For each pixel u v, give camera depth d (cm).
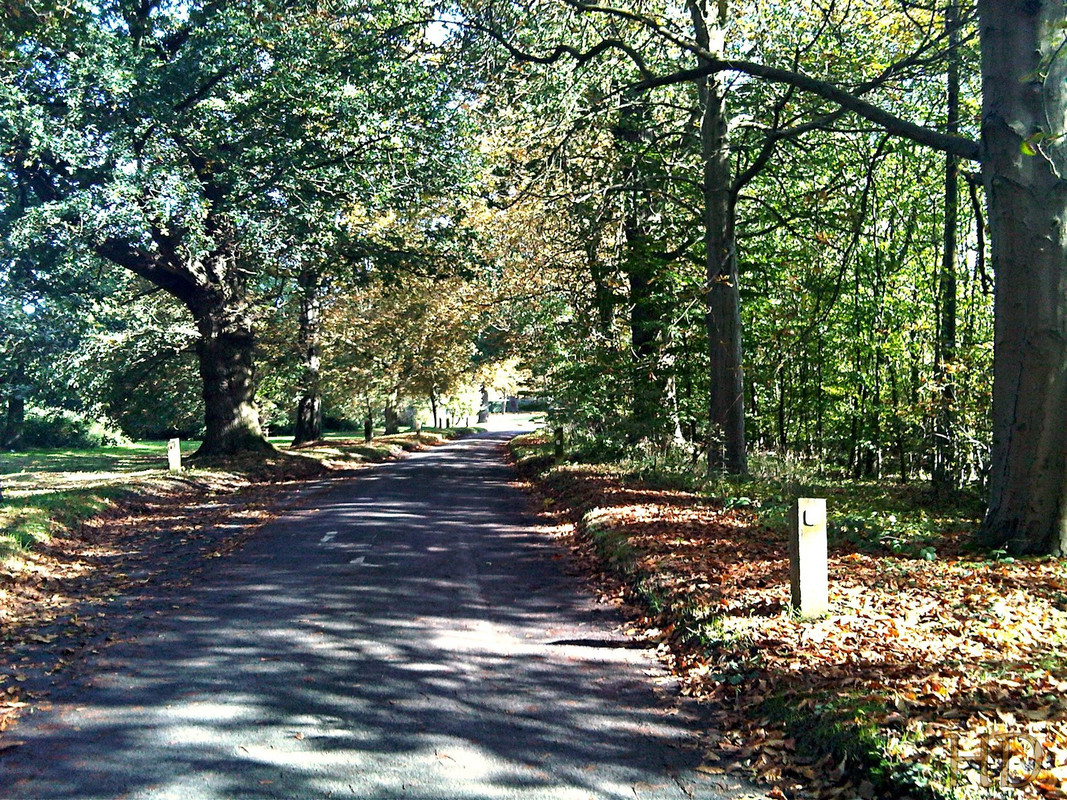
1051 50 847
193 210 1989
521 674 659
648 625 795
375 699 604
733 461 1725
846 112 1288
